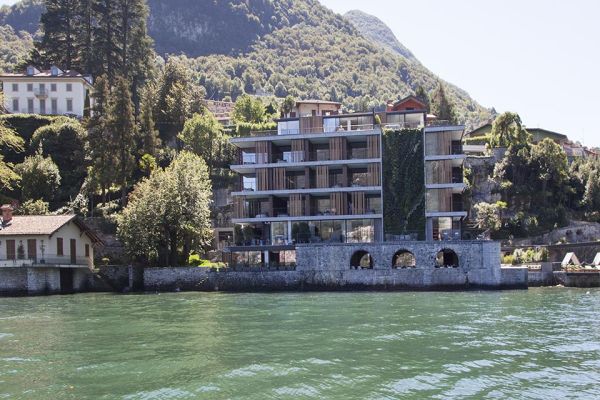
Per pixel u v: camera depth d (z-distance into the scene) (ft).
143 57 421.59
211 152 348.38
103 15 409.90
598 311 137.49
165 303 171.94
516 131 368.27
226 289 228.84
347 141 266.57
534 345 92.22
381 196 256.52
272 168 264.72
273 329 111.65
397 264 277.23
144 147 333.21
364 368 77.30
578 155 419.95
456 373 74.59
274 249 248.32
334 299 177.37
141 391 67.15
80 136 345.31
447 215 250.78
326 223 260.62
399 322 119.14
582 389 67.46
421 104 334.44
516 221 322.14
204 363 80.89
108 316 137.08
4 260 223.30
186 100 400.67
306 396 65.21
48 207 307.58
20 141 168.04
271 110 510.99
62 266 230.07
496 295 186.50
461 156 250.37
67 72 401.49
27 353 88.69
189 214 245.04
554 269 231.30
